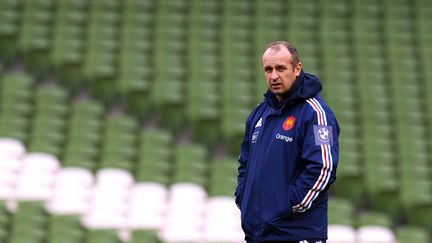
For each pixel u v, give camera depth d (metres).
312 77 11.61
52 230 31.03
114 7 49.22
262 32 49.03
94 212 33.03
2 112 39.78
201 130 40.31
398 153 40.69
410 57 48.34
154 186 35.62
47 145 37.94
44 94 41.09
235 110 41.50
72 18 48.00
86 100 42.41
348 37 49.28
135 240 31.62
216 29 48.88
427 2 52.03
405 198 37.41
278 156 11.43
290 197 11.24
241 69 45.62
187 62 45.81
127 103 41.94
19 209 32.22
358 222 34.28
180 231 32.25
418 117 43.41
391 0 51.97
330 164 11.12
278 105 11.61
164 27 48.50
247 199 11.64
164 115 41.28
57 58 44.38
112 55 45.66
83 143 38.47
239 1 50.69
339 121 42.38
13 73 43.62
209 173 37.41
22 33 46.09
